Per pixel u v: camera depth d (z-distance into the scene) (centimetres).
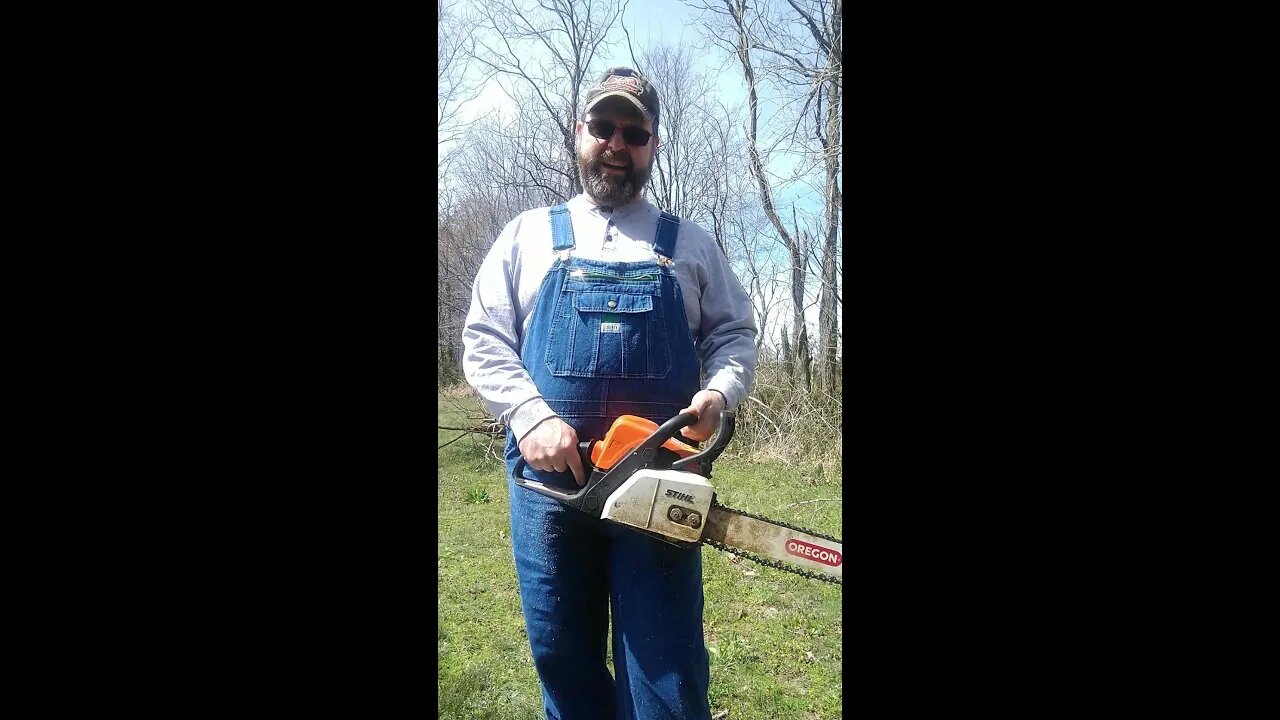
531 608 165
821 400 569
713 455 149
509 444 167
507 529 396
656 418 158
